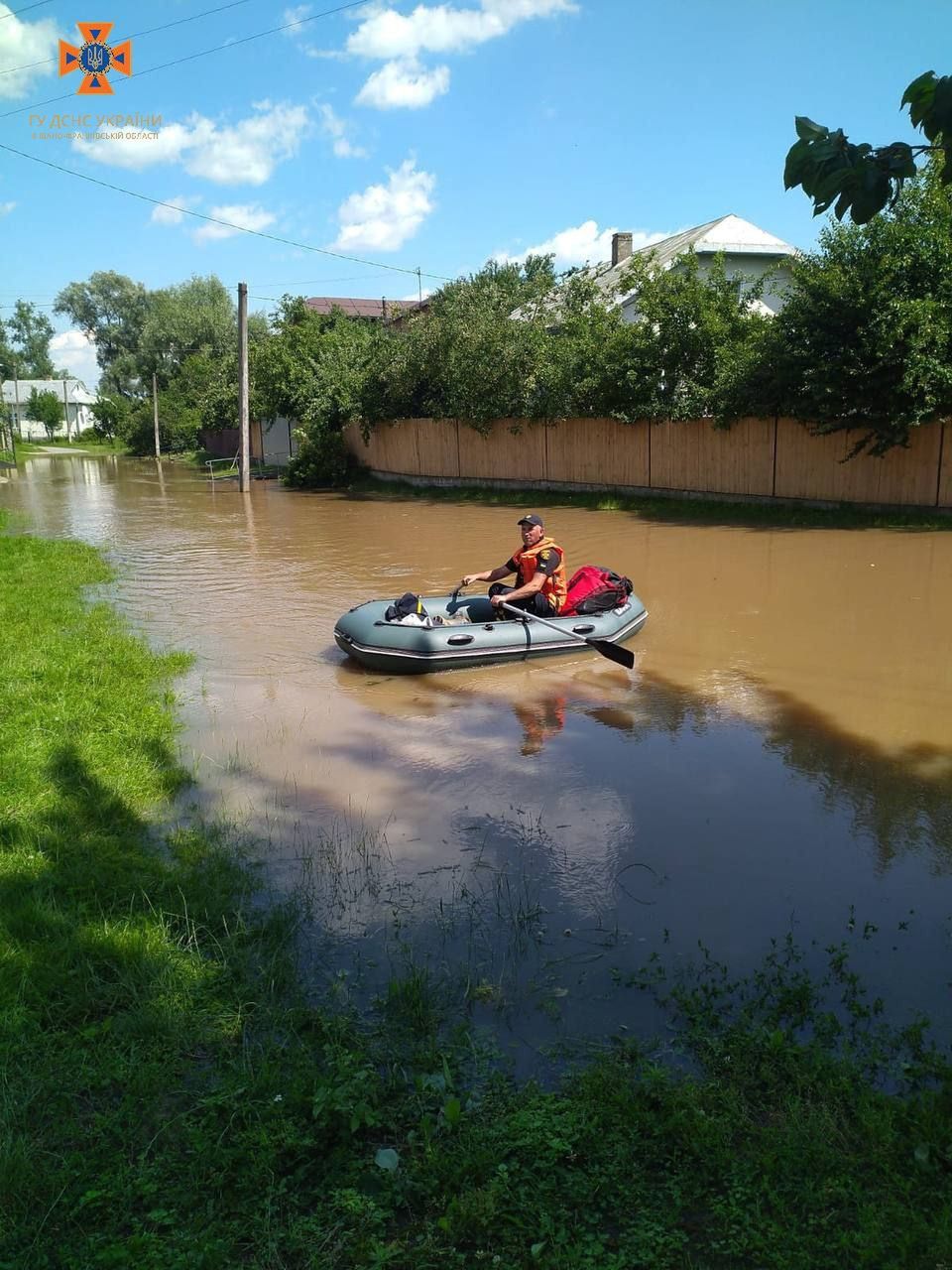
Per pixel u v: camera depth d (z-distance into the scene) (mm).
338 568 13188
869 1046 3160
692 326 18391
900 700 7004
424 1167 2566
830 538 14258
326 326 34125
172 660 8109
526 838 4859
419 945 3871
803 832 4887
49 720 6254
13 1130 2697
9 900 3939
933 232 14141
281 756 6043
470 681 7723
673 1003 3465
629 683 7586
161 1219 2377
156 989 3408
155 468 42250
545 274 24875
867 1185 2508
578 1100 2848
